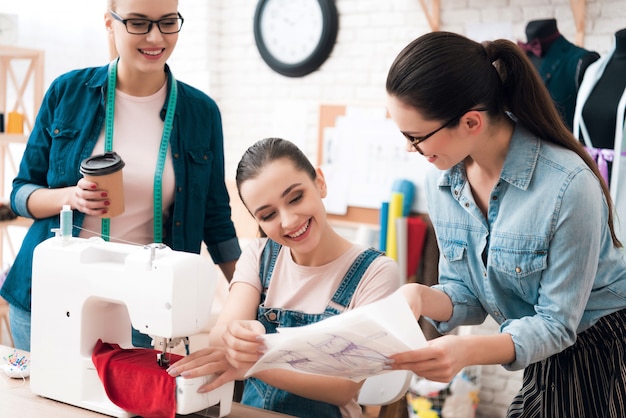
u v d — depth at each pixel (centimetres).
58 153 187
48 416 134
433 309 153
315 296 161
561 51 297
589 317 145
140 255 133
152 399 132
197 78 436
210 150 201
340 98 398
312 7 396
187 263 131
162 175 189
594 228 131
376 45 386
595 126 272
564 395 148
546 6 339
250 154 151
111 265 136
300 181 148
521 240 138
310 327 114
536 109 136
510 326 135
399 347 115
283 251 167
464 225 152
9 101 379
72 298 139
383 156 371
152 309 131
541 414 151
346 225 382
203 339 318
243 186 150
